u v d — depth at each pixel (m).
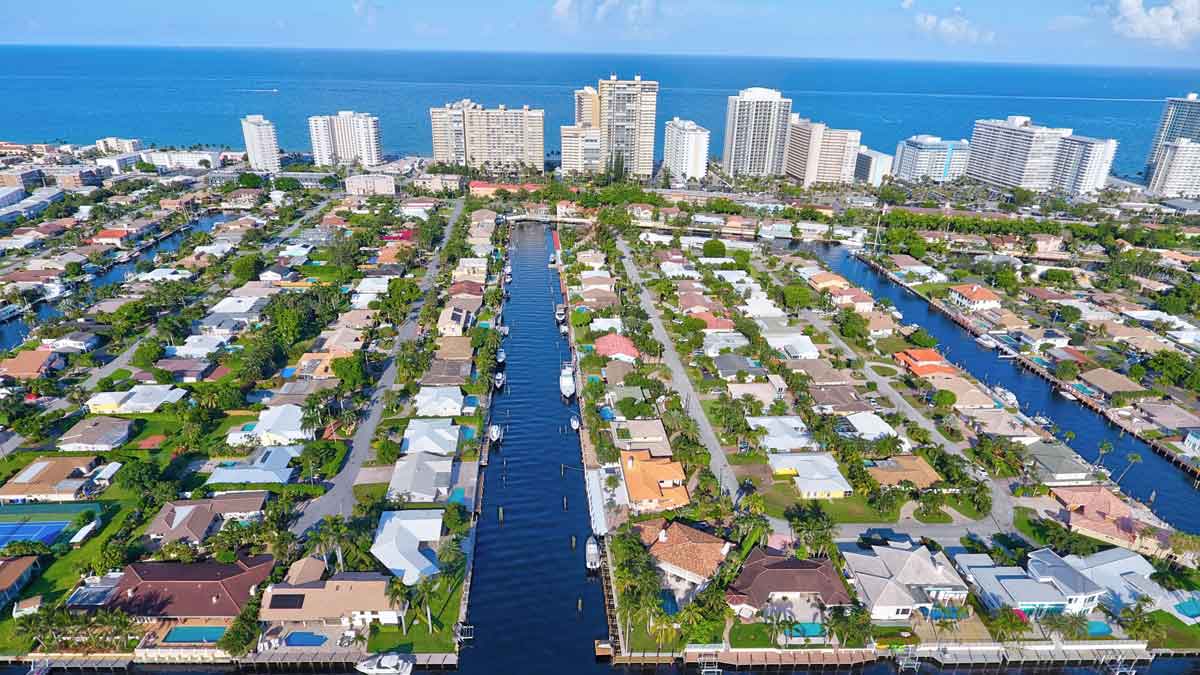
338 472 153.62
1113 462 170.75
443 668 110.12
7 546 123.44
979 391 194.88
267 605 112.56
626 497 149.50
